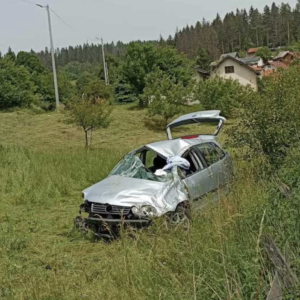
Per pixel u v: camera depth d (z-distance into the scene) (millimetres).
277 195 5445
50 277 5898
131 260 5574
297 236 4605
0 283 5824
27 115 40594
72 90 63219
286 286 3727
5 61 50281
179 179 7855
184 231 6168
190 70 57062
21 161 15555
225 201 6621
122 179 8430
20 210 10594
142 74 52312
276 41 119938
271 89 9828
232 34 123250
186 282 4621
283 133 8992
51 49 41062
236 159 9461
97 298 4949
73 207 10875
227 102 40500
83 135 34594
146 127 38469
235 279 4227
